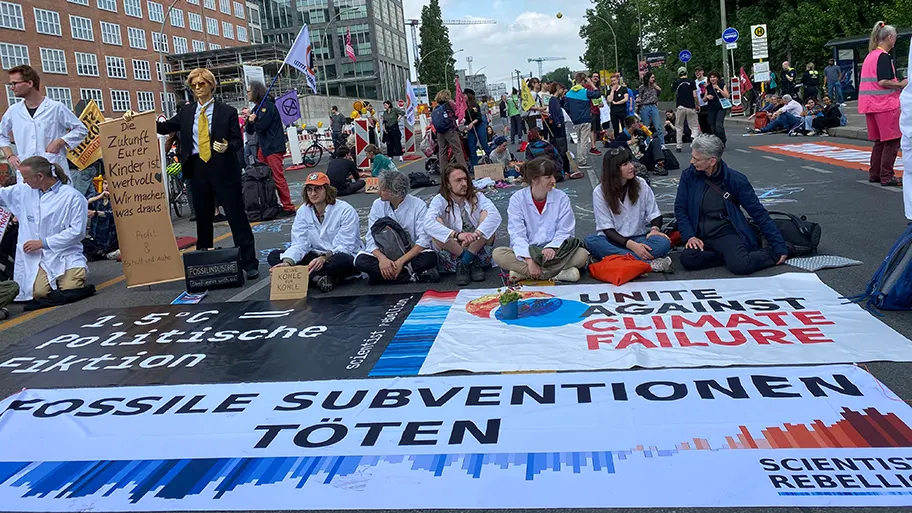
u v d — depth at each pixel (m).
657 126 16.89
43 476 3.12
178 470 3.08
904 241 4.40
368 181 14.04
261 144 11.30
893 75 8.76
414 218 6.23
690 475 2.73
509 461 2.93
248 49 56.06
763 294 4.91
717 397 3.35
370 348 4.41
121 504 2.85
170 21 64.75
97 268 8.45
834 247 6.14
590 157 16.11
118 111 56.91
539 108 15.16
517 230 5.80
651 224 6.13
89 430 3.55
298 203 13.39
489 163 13.95
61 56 51.28
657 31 57.44
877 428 2.97
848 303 4.58
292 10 93.19
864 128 16.06
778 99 20.84
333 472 2.96
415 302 5.41
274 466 3.05
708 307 4.73
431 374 3.89
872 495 2.54
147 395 3.96
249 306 5.72
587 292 5.31
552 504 2.63
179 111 6.93
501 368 3.89
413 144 23.66
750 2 36.16
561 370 3.81
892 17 28.34
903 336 3.97
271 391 3.86
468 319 4.84
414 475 2.88
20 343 5.17
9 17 46.88
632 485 2.70
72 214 6.58
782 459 2.79
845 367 3.58
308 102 50.28
